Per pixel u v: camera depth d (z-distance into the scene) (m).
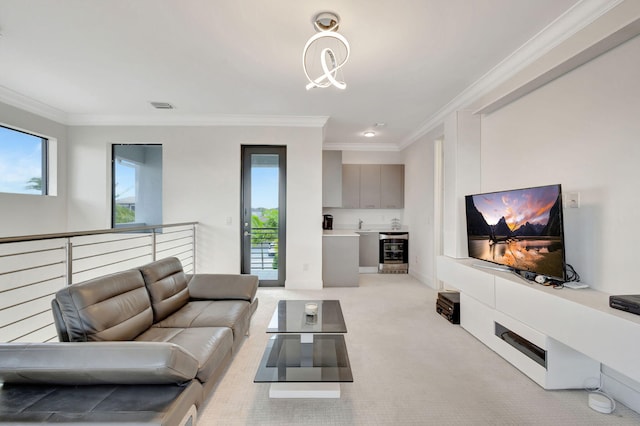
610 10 1.83
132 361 1.22
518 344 2.26
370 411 1.78
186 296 2.66
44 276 3.82
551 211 2.11
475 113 3.15
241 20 2.09
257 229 4.52
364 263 5.81
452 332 2.94
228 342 2.03
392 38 2.29
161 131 4.29
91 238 4.26
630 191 1.81
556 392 1.96
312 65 2.75
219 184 4.34
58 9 1.97
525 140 2.65
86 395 1.27
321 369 1.82
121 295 1.94
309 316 2.33
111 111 4.04
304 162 4.39
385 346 2.63
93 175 4.22
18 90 3.32
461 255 3.32
